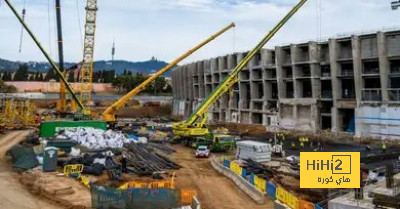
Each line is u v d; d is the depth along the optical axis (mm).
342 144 66000
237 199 30266
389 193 20125
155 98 180625
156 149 55375
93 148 49656
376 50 73312
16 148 46750
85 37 100438
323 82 89250
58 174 35875
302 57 90188
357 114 72875
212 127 98062
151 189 23984
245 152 47656
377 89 72875
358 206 19547
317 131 80250
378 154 51531
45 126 63000
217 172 41938
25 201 26953
